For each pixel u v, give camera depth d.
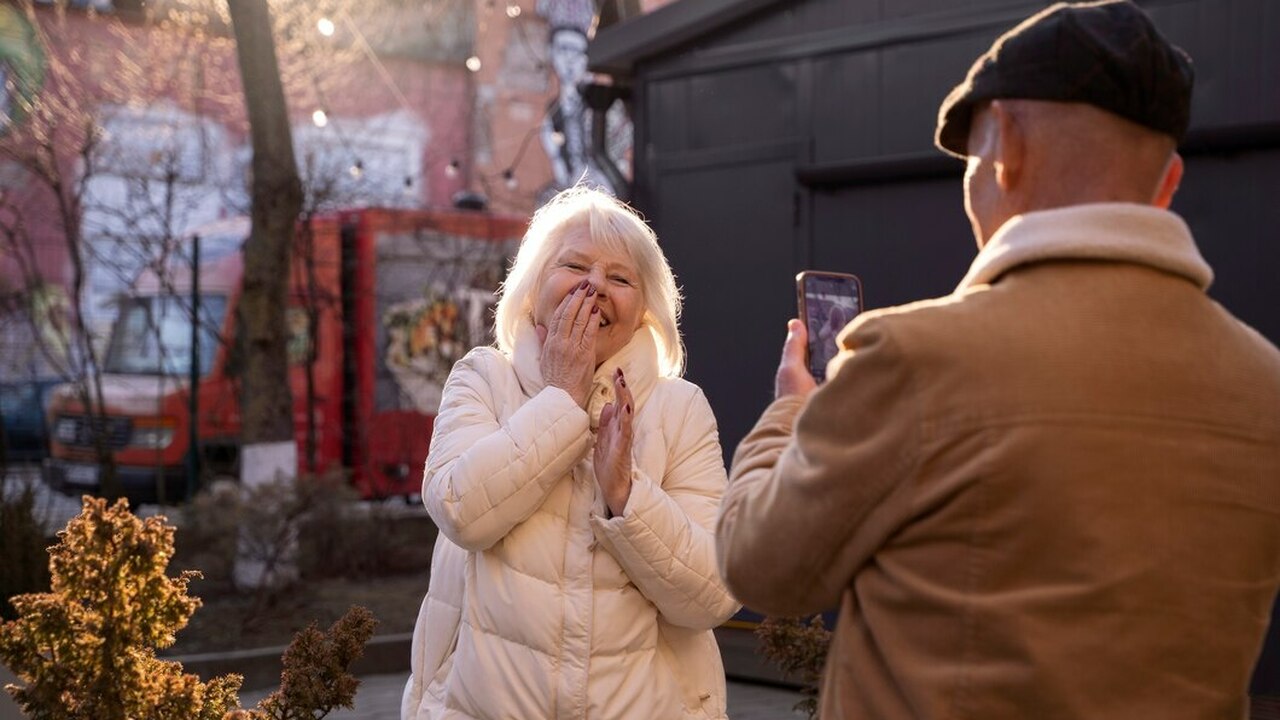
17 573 7.35
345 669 3.58
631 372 2.91
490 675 2.70
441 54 24.69
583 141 20.64
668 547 2.65
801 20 7.50
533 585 2.70
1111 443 1.68
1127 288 1.74
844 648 1.84
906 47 7.09
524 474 2.64
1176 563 1.68
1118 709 1.65
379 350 14.87
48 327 15.91
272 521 9.03
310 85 20.62
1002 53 1.82
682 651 2.87
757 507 1.88
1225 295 6.22
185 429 13.77
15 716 3.39
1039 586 1.68
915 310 1.77
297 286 12.45
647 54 8.05
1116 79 1.74
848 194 7.29
